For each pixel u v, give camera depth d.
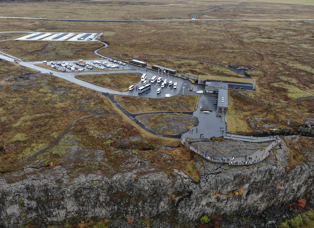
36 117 129.12
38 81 176.50
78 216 90.19
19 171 91.50
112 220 91.81
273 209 103.50
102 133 116.94
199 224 94.56
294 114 137.00
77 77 188.00
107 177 89.75
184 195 90.69
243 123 129.38
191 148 106.00
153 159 100.06
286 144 111.69
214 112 140.00
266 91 168.62
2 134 113.62
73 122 126.00
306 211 102.88
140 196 90.00
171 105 147.50
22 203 85.56
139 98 156.62
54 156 99.69
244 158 99.25
